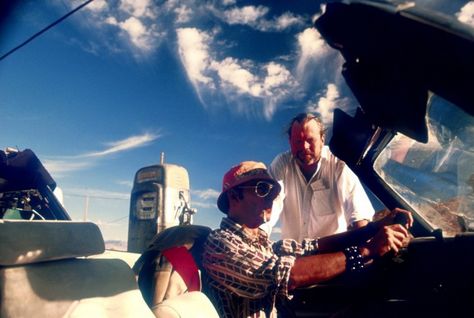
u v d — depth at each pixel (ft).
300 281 5.69
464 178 5.87
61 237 3.03
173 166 16.72
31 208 6.84
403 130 4.30
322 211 9.82
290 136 9.52
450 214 6.39
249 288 5.72
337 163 9.68
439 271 5.90
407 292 6.12
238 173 6.25
